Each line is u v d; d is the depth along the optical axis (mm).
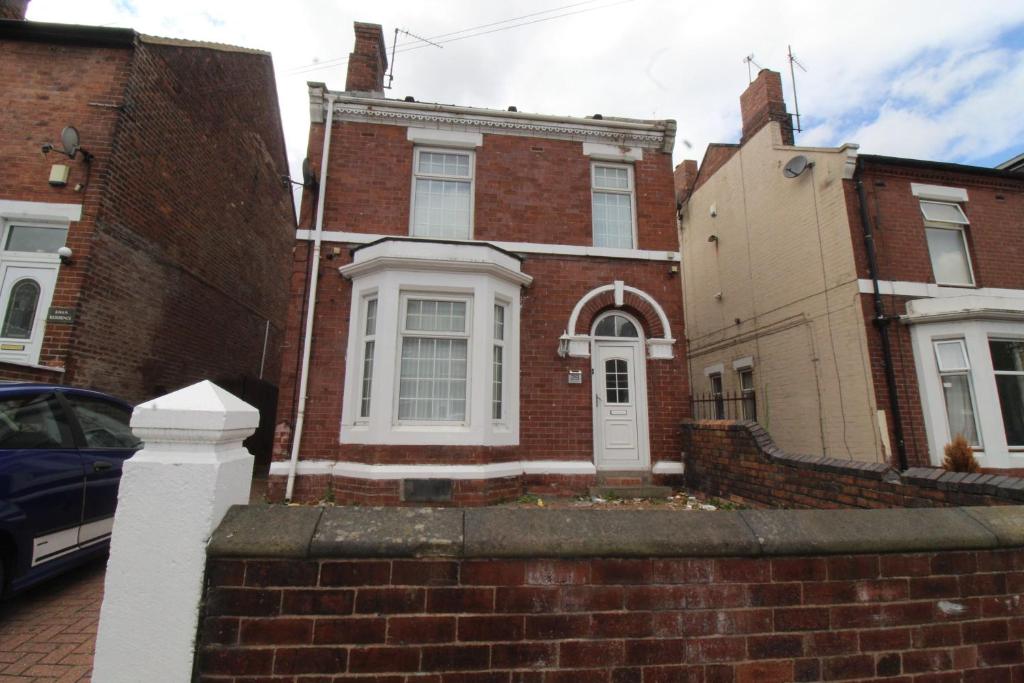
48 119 7363
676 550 2023
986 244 9117
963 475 3572
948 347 8125
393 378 6961
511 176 8539
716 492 6871
